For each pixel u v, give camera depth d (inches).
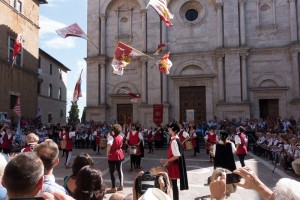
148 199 88.0
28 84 1212.5
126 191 388.8
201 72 1135.6
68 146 581.0
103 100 1196.5
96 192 124.4
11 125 1018.7
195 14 1186.6
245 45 1085.1
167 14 649.0
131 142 559.8
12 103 1095.6
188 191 391.9
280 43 1077.8
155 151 890.1
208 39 1143.0
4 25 1043.9
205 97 1123.9
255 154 807.7
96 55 1217.4
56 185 146.0
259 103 1085.1
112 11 1245.7
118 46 682.8
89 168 129.7
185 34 1164.5
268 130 880.9
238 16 1108.5
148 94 1152.8
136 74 1190.9
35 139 293.3
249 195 367.9
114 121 1128.8
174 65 1159.0
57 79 1873.8
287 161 542.9
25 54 1191.6
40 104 1598.2
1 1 1022.4
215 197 119.0
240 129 518.9
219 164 367.9
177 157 303.6
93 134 898.7
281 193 96.0
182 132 652.1
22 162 96.9
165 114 1127.0
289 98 1048.8
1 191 130.8
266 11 1106.7
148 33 1176.8
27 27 1208.8
